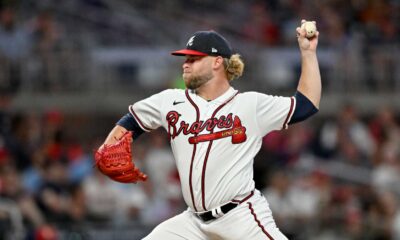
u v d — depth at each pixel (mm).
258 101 21734
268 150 53781
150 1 70875
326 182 48875
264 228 21453
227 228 21484
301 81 21844
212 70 21875
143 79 61094
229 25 69625
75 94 58719
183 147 21688
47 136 51469
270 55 63125
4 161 43938
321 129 60375
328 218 46625
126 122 22562
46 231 40875
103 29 67625
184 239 22109
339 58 63375
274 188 46719
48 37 59812
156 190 47594
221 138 21453
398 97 61938
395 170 51750
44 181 44562
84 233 42750
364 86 63000
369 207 49406
